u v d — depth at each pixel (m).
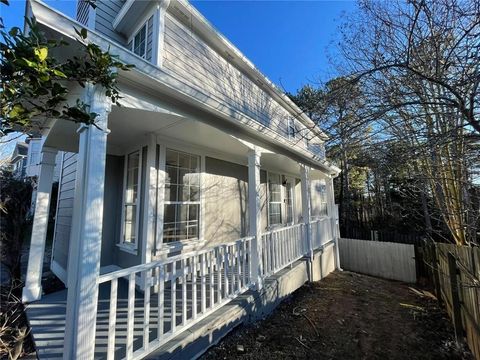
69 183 5.90
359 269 9.62
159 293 2.77
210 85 5.68
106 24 5.27
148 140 4.55
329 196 9.84
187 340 2.92
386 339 3.99
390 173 3.67
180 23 5.04
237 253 4.16
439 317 4.88
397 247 8.80
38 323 3.26
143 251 4.34
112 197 5.27
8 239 4.63
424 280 7.66
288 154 6.44
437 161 3.59
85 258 2.25
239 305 3.86
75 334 2.13
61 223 6.12
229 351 3.33
